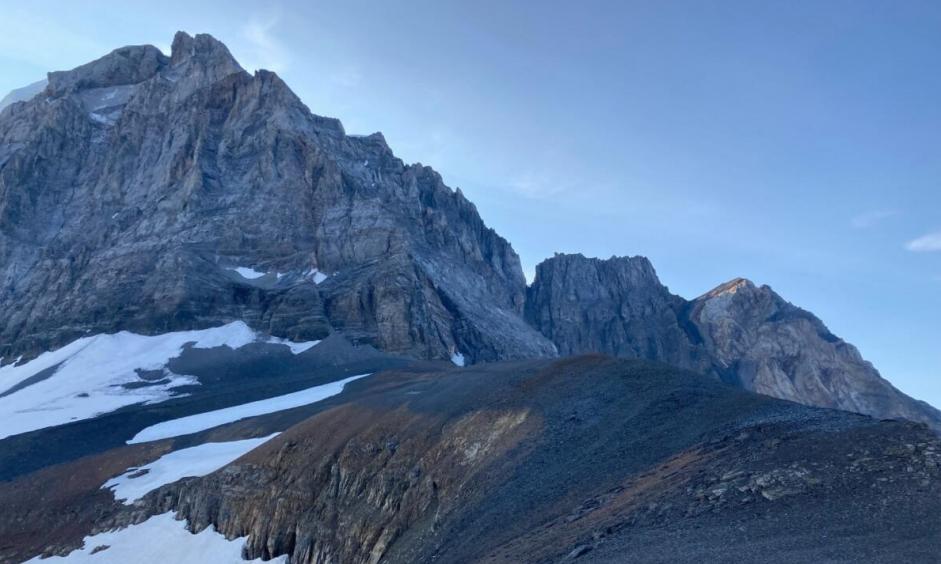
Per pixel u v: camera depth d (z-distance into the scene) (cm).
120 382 14212
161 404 12494
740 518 2697
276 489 6481
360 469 6072
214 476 7075
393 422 6438
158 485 7619
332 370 14325
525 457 4859
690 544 2559
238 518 6506
